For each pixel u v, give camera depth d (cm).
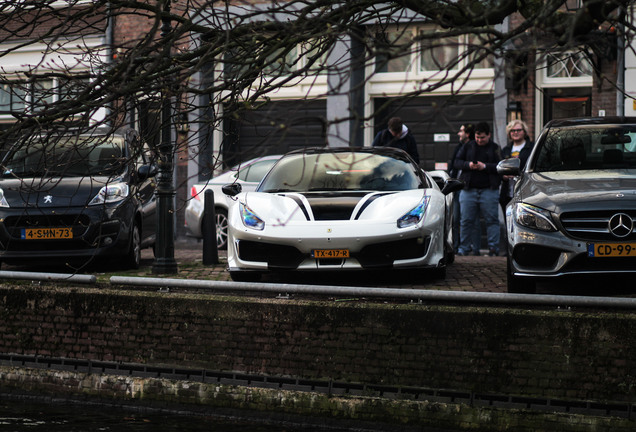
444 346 920
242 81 719
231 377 998
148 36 661
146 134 745
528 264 1013
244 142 2266
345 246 1113
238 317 997
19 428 918
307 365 968
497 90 2089
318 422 953
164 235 1371
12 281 1154
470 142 1752
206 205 1520
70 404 1062
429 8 700
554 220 1001
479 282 1214
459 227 1862
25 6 715
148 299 1038
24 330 1102
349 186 1231
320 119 556
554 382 884
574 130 1180
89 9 704
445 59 2147
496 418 895
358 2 688
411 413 923
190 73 653
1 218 1329
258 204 1172
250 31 699
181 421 970
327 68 619
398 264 1125
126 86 634
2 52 714
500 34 592
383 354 940
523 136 1725
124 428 926
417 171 1270
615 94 1984
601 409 869
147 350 1040
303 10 656
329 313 959
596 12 596
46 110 641
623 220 980
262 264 1137
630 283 1157
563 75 2045
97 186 1368
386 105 561
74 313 1075
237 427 943
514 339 896
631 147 1136
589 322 872
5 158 695
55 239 1329
